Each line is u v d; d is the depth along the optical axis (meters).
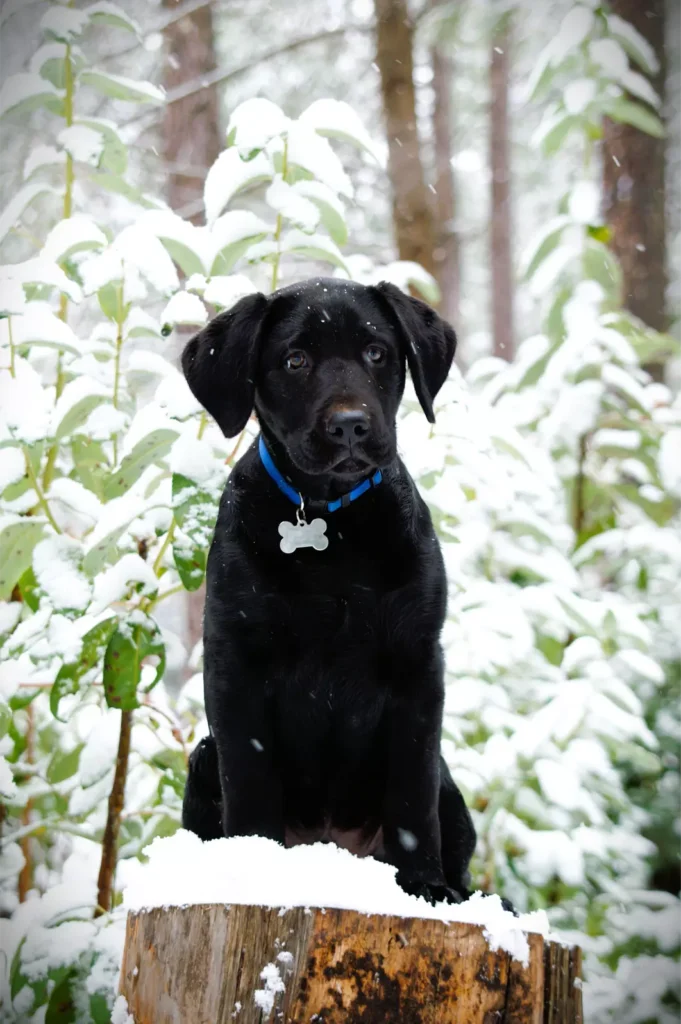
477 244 18.59
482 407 4.23
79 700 4.01
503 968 2.04
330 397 2.94
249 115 3.63
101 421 3.58
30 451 3.66
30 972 3.19
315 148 3.71
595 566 5.21
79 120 3.96
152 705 3.95
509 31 11.05
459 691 4.10
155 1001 2.21
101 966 3.18
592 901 4.52
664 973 4.09
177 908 2.17
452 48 10.10
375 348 3.16
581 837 4.16
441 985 2.01
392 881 2.21
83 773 3.78
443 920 2.03
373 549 2.94
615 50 4.82
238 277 3.58
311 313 3.10
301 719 3.02
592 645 4.22
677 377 8.34
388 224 13.98
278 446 3.07
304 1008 1.97
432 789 2.95
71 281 3.47
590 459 5.13
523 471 4.34
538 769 3.98
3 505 3.75
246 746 2.96
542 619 4.40
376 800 3.23
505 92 16.08
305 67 13.58
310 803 3.23
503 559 4.31
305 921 2.00
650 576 4.92
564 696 3.98
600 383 4.63
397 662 2.95
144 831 4.02
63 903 3.44
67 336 3.53
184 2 11.02
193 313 3.45
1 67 5.49
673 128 12.31
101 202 6.70
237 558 2.97
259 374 3.16
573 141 7.24
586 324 4.64
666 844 4.72
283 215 3.70
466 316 19.73
